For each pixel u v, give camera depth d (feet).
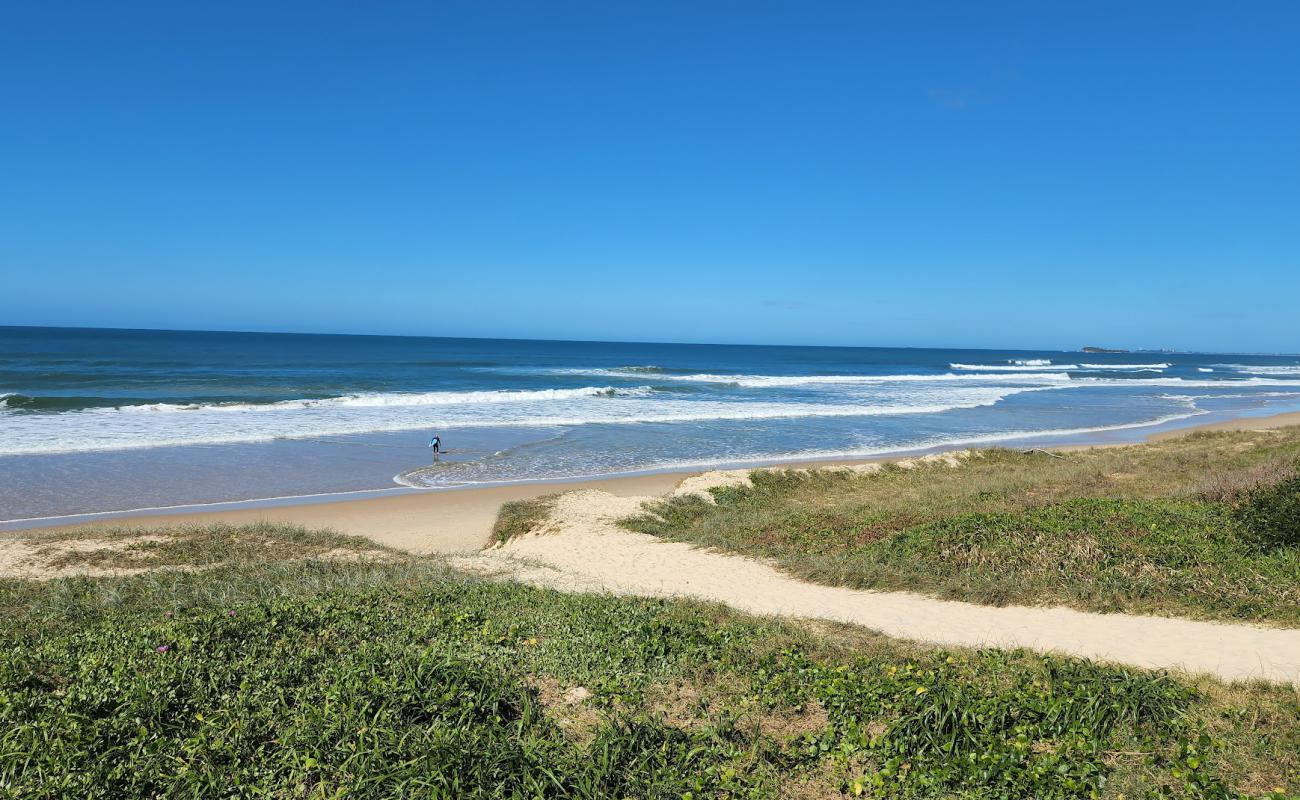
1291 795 16.52
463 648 24.73
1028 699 20.92
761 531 50.44
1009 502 52.54
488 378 198.29
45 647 23.56
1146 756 18.19
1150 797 16.26
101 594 33.37
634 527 54.80
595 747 18.04
